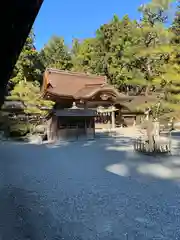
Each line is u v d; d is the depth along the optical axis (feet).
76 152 38.22
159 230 12.44
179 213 14.38
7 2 6.38
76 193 18.71
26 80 87.15
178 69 53.01
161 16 72.28
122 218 14.03
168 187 19.33
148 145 35.63
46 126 60.23
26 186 20.88
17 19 7.02
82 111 57.21
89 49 116.57
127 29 96.63
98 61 106.63
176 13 70.08
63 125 55.52
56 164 29.71
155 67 63.16
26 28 7.47
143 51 57.62
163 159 30.27
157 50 54.34
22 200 17.37
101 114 81.15
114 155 34.37
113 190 19.11
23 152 39.32
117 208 15.49
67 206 16.12
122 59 85.40
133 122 84.38
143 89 85.87
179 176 22.48
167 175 22.94
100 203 16.48
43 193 18.93
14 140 56.03
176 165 26.94
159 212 14.64
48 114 57.72
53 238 11.99
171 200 16.51
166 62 57.47
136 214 14.49
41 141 53.62
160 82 53.26
